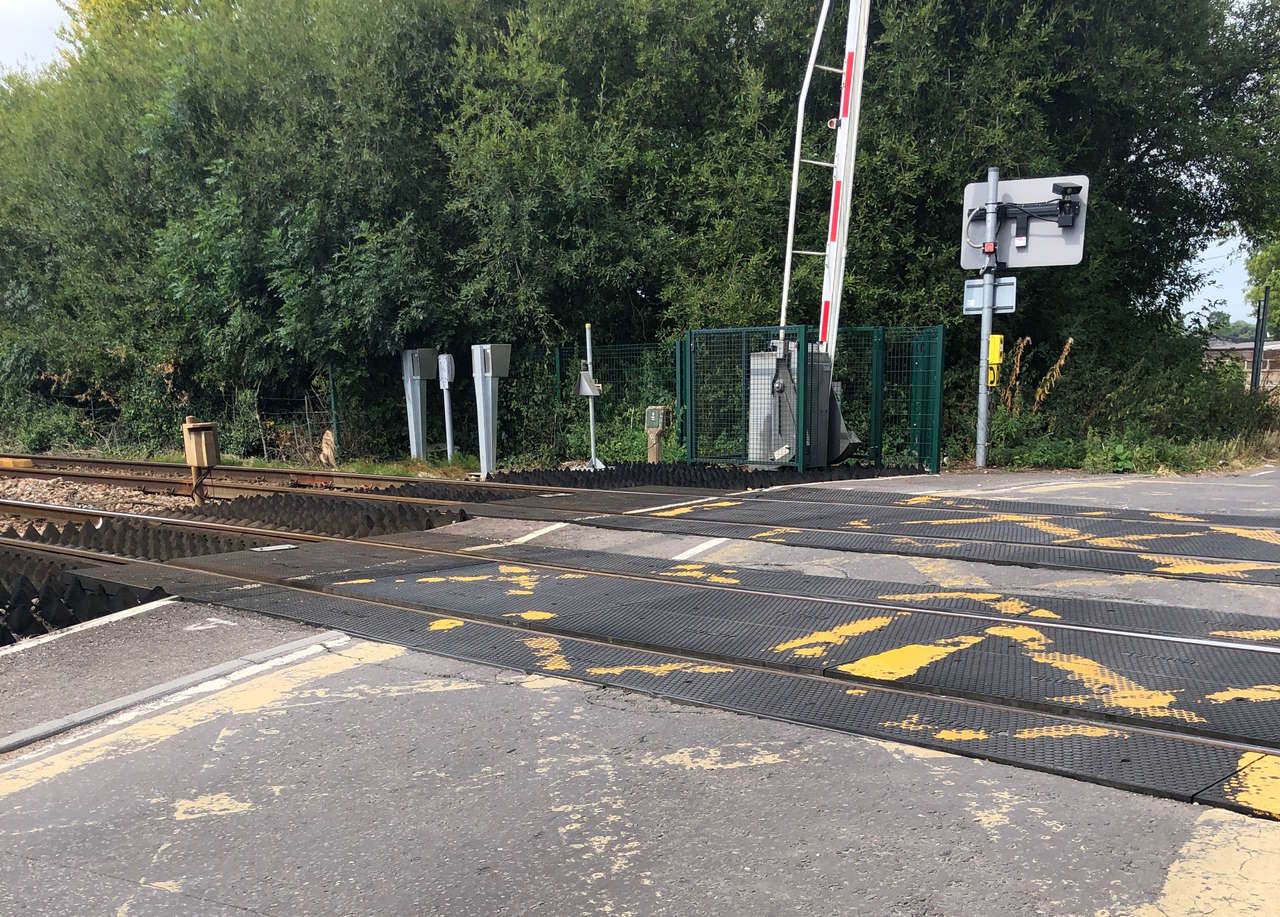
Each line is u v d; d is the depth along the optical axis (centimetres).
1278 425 1617
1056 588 602
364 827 316
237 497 1248
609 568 691
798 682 442
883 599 582
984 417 1374
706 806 325
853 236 1559
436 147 1750
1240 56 1708
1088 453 1350
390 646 509
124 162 2161
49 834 317
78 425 2302
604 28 1703
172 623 560
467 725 402
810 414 1306
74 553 812
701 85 1752
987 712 399
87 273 2223
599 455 1656
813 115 1697
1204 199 1830
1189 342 1870
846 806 322
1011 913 256
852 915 257
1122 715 385
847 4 1648
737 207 1595
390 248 1675
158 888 281
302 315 1709
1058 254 1313
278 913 266
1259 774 333
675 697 427
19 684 462
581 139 1655
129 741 393
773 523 858
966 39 1639
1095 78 1583
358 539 837
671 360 1695
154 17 2891
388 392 1917
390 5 1706
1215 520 819
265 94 1767
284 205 1742
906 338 1428
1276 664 443
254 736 395
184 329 2064
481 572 682
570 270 1634
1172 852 286
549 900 269
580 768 358
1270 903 258
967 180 1547
